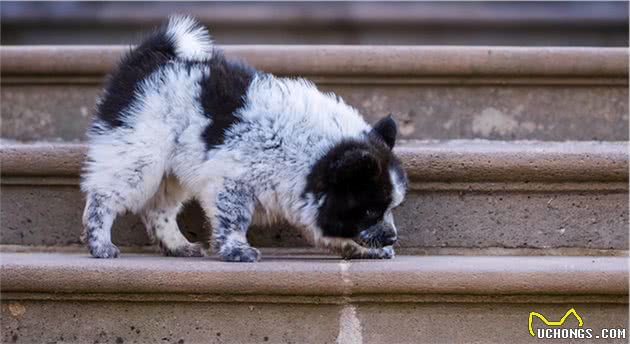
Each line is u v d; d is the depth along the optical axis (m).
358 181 4.42
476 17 10.64
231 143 4.59
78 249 5.22
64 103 5.86
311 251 5.24
